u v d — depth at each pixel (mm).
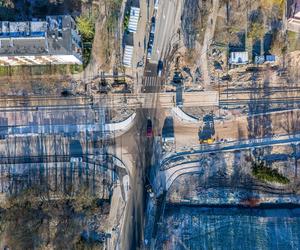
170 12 50562
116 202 51156
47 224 50188
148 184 51031
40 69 50438
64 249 49781
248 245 48844
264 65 51031
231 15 50688
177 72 51031
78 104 51031
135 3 50406
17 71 50344
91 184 51094
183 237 50312
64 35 43500
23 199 50312
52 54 43406
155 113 51156
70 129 51125
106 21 50562
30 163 51000
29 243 49469
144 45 50719
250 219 50781
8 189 50719
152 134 51156
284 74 51125
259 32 50625
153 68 50938
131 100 51062
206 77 51094
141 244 51094
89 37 50000
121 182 51250
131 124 51219
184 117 51250
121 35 50625
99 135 51219
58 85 50812
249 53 50844
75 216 50719
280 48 50656
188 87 51156
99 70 50781
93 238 50750
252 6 50656
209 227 50469
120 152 51250
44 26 43219
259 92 51250
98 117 51188
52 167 51031
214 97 51250
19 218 50062
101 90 50875
